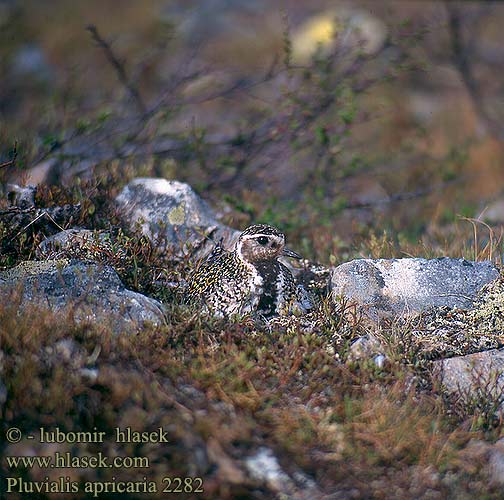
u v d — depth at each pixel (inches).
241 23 1728.6
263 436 504.7
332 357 561.3
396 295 645.9
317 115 991.6
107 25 1685.5
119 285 607.5
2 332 513.3
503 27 1695.4
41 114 1074.1
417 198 1104.8
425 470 493.0
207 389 525.7
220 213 889.5
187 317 585.3
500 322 622.2
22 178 800.3
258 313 625.6
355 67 1026.7
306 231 889.5
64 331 530.0
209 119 1258.0
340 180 1010.1
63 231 703.1
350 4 1678.2
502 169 1289.4
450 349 597.9
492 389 550.6
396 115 1378.0
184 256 726.5
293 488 478.3
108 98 1152.2
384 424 510.6
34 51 1563.7
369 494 479.5
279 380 540.4
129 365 528.1
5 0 1721.2
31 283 592.4
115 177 848.9
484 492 483.2
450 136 1381.6
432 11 1521.9
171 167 958.4
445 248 796.0
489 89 1523.1
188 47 1561.3
